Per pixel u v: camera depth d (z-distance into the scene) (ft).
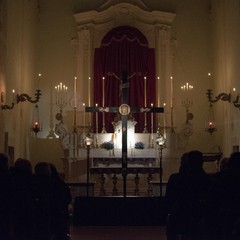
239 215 19.31
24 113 58.80
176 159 58.54
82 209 38.52
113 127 63.93
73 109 65.26
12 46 52.75
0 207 18.70
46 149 64.80
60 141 59.11
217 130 63.82
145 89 64.18
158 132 58.29
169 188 22.77
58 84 65.92
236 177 19.79
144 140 60.44
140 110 48.42
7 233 18.71
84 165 57.62
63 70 66.23
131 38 65.72
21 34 57.31
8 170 19.45
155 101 65.10
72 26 66.85
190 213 22.29
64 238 23.82
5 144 48.14
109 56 65.67
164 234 34.14
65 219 24.13
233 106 55.42
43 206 21.31
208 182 22.38
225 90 59.31
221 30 61.36
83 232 35.14
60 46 66.64
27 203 19.08
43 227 21.27
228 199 19.67
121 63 65.36
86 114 64.69
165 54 65.82
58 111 65.26
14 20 53.83
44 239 21.21
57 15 67.10
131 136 59.41
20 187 19.24
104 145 57.72
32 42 63.77
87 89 65.26
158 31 66.08
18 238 19.26
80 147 57.88
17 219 19.16
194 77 66.39
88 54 65.77
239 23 52.75
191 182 22.35
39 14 67.05
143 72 65.46
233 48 55.62
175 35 67.00
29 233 19.36
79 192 43.73
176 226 22.71
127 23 66.49
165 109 64.69
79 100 65.16
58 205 23.25
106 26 66.33
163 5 67.26
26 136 59.82
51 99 65.57
